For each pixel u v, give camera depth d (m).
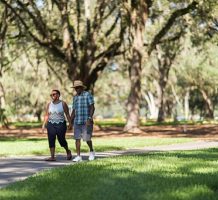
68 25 44.44
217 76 74.00
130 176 10.88
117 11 48.31
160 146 25.67
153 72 79.69
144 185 9.67
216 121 78.25
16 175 13.59
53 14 47.19
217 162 13.85
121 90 103.62
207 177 10.77
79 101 16.98
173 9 44.31
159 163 13.62
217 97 104.38
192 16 44.00
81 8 47.88
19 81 81.12
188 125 60.19
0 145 25.23
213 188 9.63
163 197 8.53
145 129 49.19
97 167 12.83
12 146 24.39
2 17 48.22
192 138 32.62
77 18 45.66
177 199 8.40
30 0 43.16
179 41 59.31
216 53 69.00
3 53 54.97
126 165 13.14
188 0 39.84
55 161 17.53
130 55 45.16
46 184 10.20
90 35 44.59
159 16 46.78
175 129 48.88
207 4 38.31
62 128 17.62
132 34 41.41
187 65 72.19
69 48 44.72
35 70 65.56
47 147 23.55
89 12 44.56
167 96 103.31
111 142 27.67
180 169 12.22
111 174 11.23
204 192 9.04
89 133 17.06
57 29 46.91
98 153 21.00
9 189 9.77
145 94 111.06
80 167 13.05
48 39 44.78
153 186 9.58
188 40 58.41
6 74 78.94
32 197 8.76
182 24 47.88
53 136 17.58
